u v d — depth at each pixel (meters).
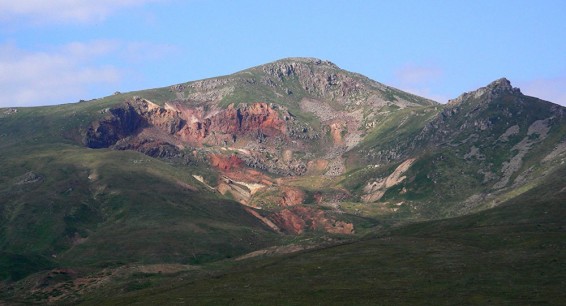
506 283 184.00
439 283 189.50
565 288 174.75
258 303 180.62
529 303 162.25
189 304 186.38
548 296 167.62
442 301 169.62
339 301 176.38
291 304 176.88
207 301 187.62
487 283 185.62
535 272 193.50
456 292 178.75
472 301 168.12
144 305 193.75
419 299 173.25
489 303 164.88
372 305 169.62
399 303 170.00
